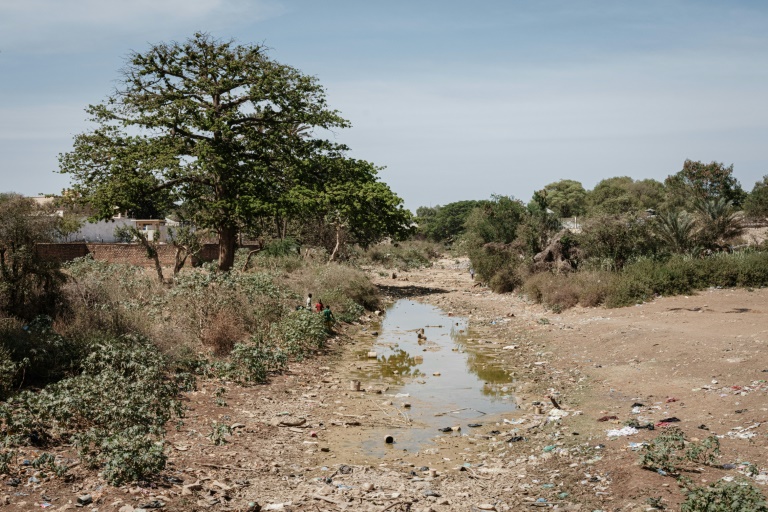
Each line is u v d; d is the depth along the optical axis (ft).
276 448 34.30
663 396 40.40
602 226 103.14
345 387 50.11
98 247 129.90
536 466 30.73
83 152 109.60
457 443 36.19
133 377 40.57
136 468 26.63
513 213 136.77
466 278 162.09
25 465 26.63
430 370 57.26
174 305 61.26
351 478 29.76
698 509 21.40
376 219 126.11
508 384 51.39
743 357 46.16
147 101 110.83
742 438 30.07
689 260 89.92
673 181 231.71
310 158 122.83
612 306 81.82
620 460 28.99
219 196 113.19
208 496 26.20
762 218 144.25
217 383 46.70
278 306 71.77
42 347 41.70
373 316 95.40
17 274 52.70
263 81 111.75
